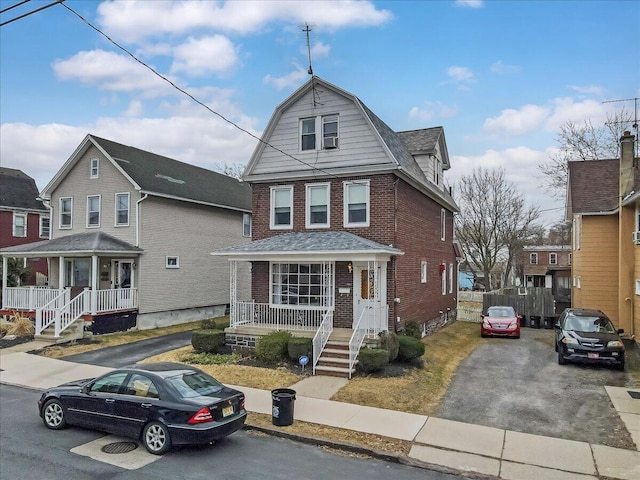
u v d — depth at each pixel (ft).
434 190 70.54
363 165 56.95
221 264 92.89
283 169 61.93
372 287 54.95
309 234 58.90
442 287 82.79
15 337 63.52
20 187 112.37
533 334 79.51
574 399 37.14
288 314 57.00
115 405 27.78
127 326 71.20
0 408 35.45
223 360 48.75
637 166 70.23
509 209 148.25
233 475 23.77
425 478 24.03
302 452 27.32
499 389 40.55
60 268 69.05
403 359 47.80
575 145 122.21
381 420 32.12
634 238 59.88
